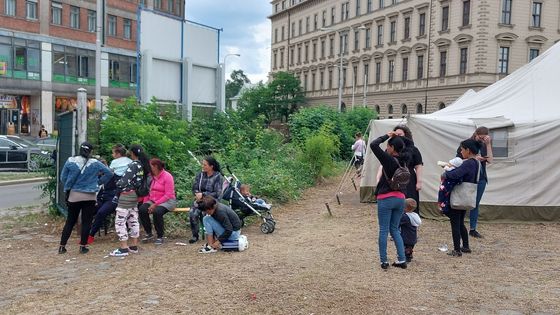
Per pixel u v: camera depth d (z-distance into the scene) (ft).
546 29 170.81
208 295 19.27
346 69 240.12
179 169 37.50
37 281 21.67
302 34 280.72
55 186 36.17
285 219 37.11
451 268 23.63
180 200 34.01
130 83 156.97
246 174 44.98
